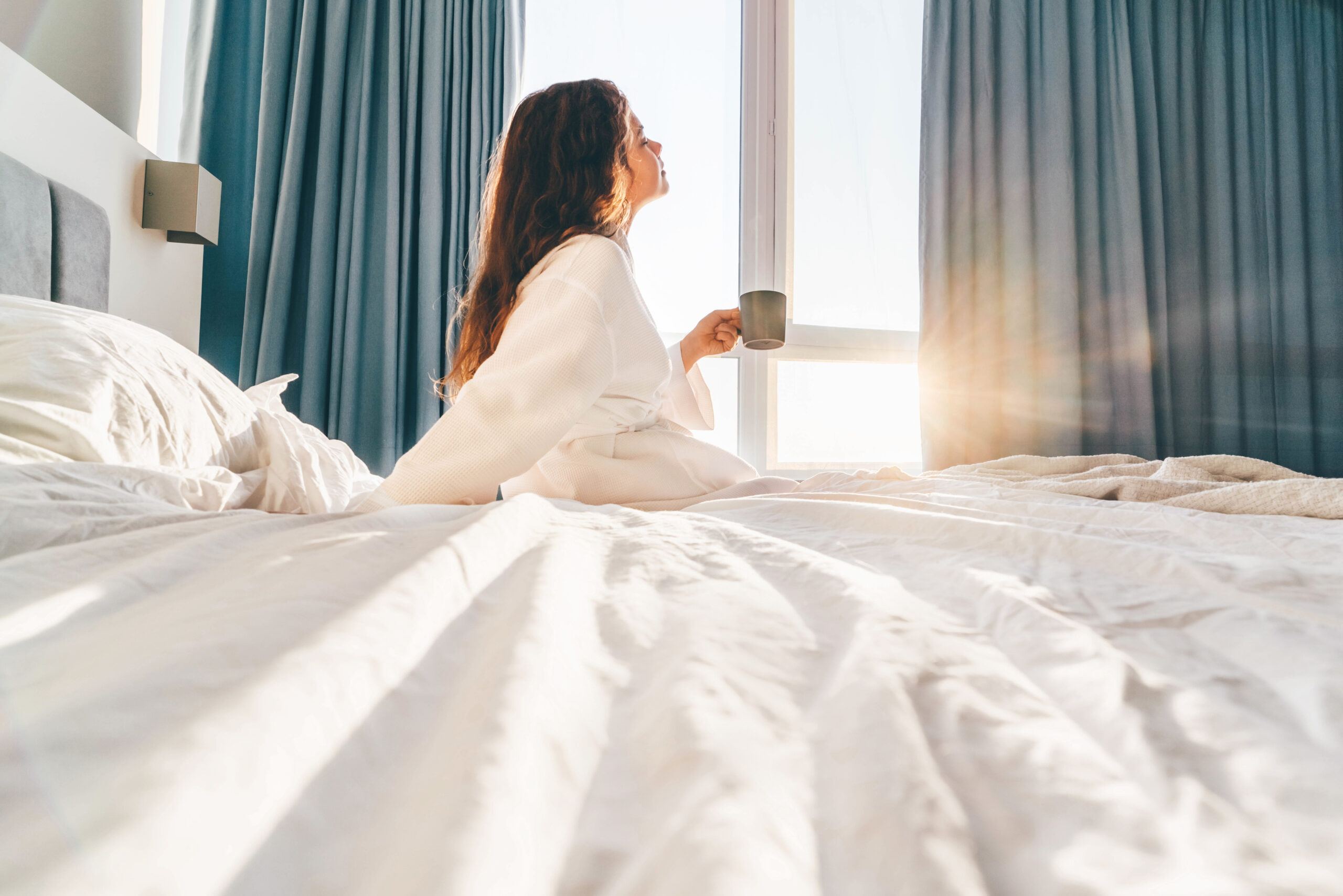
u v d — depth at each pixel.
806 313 2.73
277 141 2.17
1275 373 2.91
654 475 1.04
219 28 2.15
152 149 2.09
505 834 0.13
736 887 0.12
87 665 0.18
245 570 0.31
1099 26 2.81
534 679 0.20
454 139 2.32
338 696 0.18
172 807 0.11
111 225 1.65
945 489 0.92
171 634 0.20
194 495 0.65
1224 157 2.87
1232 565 0.39
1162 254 2.77
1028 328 2.68
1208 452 2.84
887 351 2.79
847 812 0.16
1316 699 0.22
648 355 0.97
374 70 2.32
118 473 0.57
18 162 1.27
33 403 0.61
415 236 2.33
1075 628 0.28
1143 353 2.70
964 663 0.24
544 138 1.05
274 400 1.29
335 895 0.12
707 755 0.17
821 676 0.24
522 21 2.42
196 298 2.07
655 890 0.13
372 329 2.24
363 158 2.24
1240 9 2.94
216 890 0.11
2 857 0.10
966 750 0.19
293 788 0.14
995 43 2.75
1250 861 0.14
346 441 2.15
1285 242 2.94
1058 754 0.18
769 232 2.65
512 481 1.17
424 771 0.16
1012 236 2.69
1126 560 0.42
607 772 0.18
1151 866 0.14
